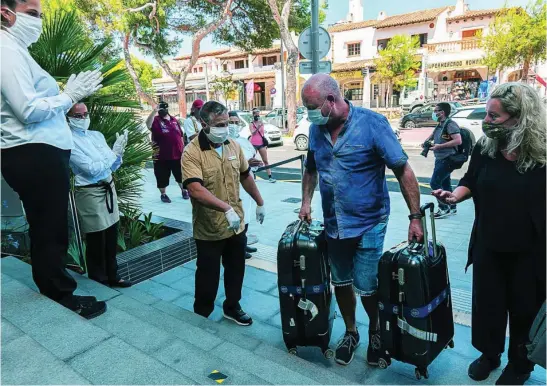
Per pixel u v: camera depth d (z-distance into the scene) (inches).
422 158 448.1
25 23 86.7
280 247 99.3
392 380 96.0
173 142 282.8
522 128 78.7
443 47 1074.1
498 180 84.2
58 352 80.1
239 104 1412.4
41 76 91.1
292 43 706.8
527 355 83.4
